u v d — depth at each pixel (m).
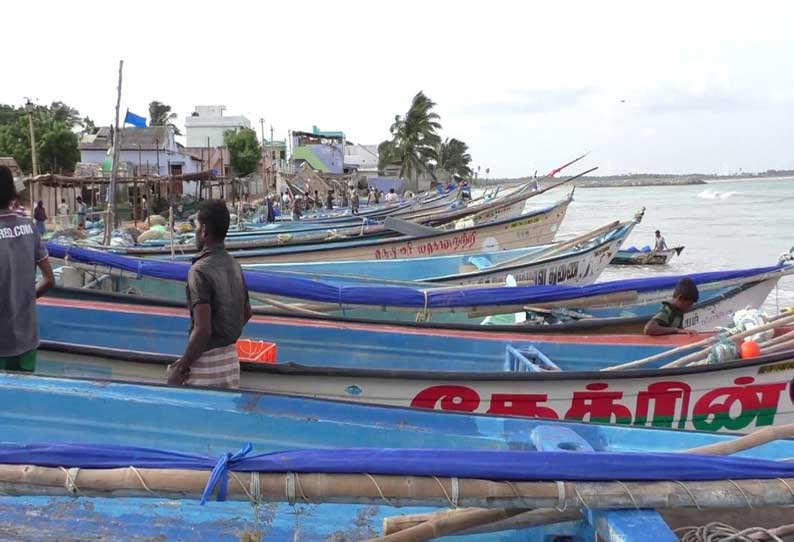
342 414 4.43
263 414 4.38
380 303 8.41
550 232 17.89
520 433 4.32
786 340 6.53
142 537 3.68
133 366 5.77
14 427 4.45
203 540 3.69
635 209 71.75
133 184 36.59
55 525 3.72
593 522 3.05
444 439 4.30
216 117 72.88
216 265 4.67
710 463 3.11
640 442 4.21
